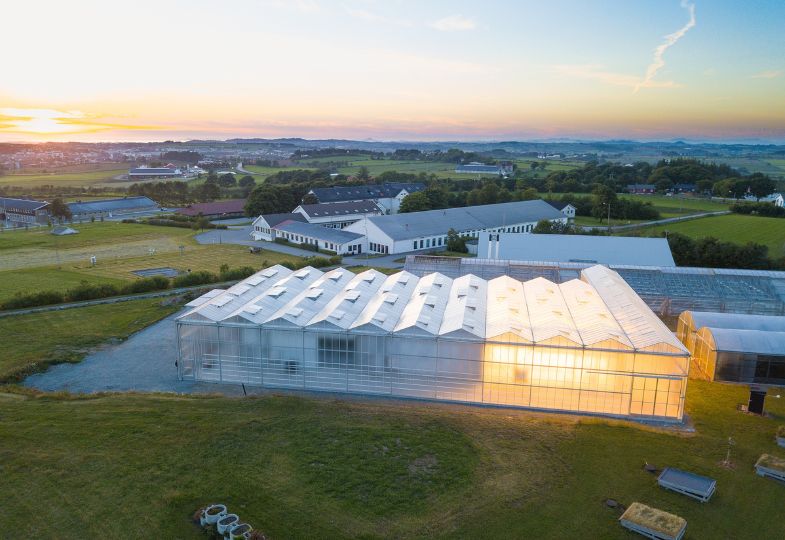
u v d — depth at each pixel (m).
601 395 38.41
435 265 73.00
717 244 90.12
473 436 34.62
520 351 39.03
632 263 80.75
